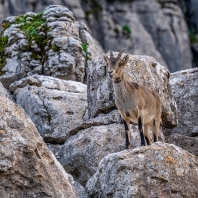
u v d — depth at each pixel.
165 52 146.38
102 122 51.72
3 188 38.16
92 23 137.12
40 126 55.72
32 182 38.91
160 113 49.62
